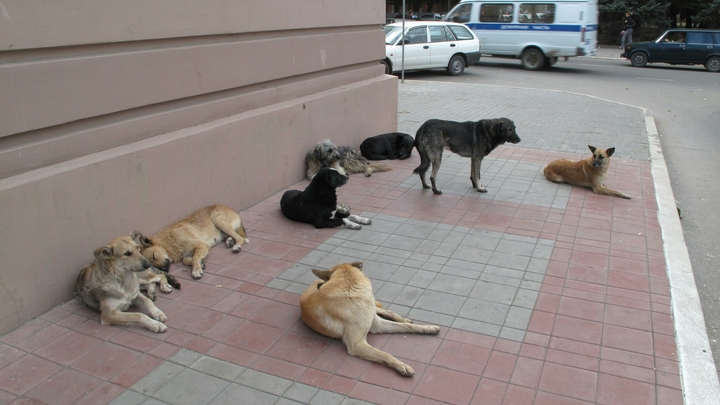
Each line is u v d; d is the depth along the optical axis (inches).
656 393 137.6
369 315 156.6
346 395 136.9
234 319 170.9
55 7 169.3
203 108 234.5
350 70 347.3
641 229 239.9
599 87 700.0
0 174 161.3
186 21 217.9
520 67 887.1
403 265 206.8
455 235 234.2
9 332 163.8
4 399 136.0
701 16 1262.3
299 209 243.8
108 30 187.2
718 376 156.3
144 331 164.6
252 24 253.4
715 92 666.8
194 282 194.1
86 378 143.7
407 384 140.9
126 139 201.2
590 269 202.8
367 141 350.6
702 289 214.8
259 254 215.9
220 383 141.6
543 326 166.4
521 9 827.4
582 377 143.4
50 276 174.6
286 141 285.0
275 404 133.7
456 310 175.9
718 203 313.1
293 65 287.9
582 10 785.6
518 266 205.6
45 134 174.2
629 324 167.3
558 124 463.8
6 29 157.1
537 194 287.1
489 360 150.4
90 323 169.0
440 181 310.7
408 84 688.4
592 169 285.6
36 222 167.6
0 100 157.3
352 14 332.5
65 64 173.9
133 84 199.2
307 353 153.8
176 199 221.1
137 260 167.0
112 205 192.7
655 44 876.0
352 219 248.4
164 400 135.6
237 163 252.4
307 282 193.9
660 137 464.4
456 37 772.0
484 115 498.9
